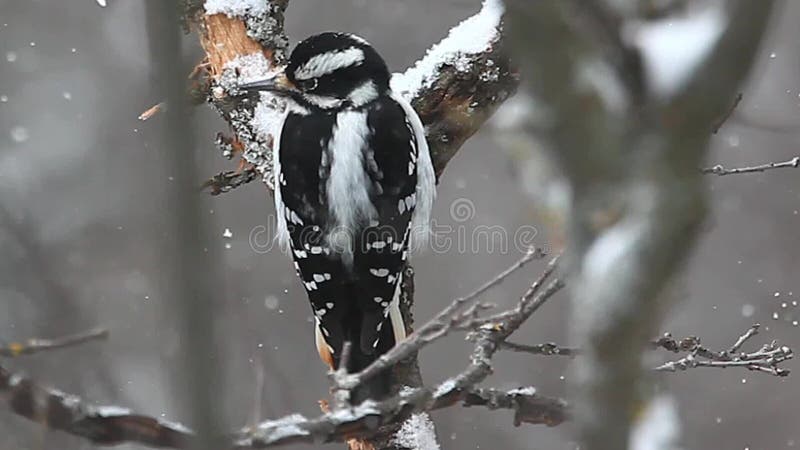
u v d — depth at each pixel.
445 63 10.68
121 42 20.66
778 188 18.34
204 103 12.15
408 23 19.47
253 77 10.74
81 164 19.39
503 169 18.55
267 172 10.88
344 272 10.02
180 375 4.48
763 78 18.44
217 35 10.91
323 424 6.22
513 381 16.61
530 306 7.14
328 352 10.15
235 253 17.56
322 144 10.27
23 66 20.69
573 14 3.82
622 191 3.87
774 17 3.82
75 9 20.84
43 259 16.34
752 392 16.83
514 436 15.84
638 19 3.82
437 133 10.80
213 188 11.04
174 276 4.50
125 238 17.80
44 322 15.50
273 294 17.19
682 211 3.79
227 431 4.81
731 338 17.48
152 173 17.70
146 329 16.11
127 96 20.16
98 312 16.52
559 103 3.85
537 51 3.84
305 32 19.56
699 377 16.92
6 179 19.19
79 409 5.57
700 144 3.78
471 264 18.08
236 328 16.27
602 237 3.90
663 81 3.77
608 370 3.92
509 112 4.57
